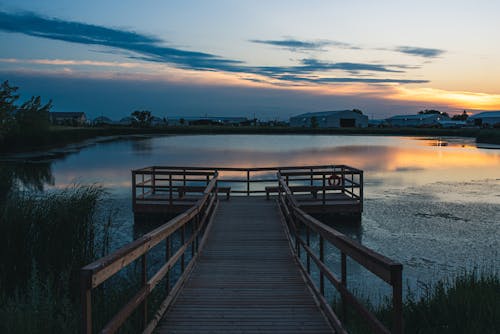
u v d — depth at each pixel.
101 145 54.53
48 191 18.69
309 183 22.08
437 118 139.62
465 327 5.33
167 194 16.56
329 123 121.50
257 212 13.33
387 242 11.83
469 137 79.00
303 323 4.98
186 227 13.91
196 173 15.24
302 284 6.64
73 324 4.90
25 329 4.59
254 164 31.34
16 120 39.31
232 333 4.67
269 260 8.28
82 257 7.59
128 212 15.51
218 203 14.74
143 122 110.19
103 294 6.02
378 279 8.87
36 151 44.84
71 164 31.58
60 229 7.73
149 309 5.45
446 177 24.30
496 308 5.55
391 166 29.94
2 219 7.53
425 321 5.66
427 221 14.13
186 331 4.71
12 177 18.67
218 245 9.53
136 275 7.54
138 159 35.53
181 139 70.50
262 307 5.54
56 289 6.41
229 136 83.06
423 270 9.51
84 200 9.68
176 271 9.27
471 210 15.70
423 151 44.09
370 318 3.38
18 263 7.06
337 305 6.82
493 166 29.72
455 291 6.43
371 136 84.75
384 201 17.42
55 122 103.00
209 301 5.79
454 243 11.66
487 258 10.34
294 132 95.75
